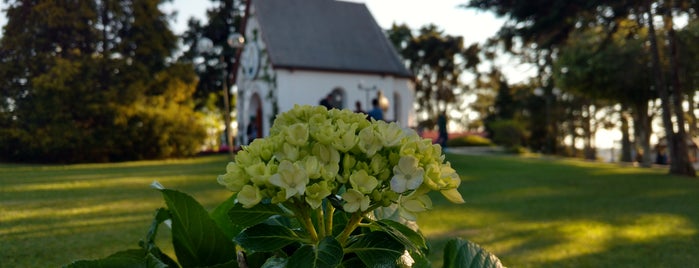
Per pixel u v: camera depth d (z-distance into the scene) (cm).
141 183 875
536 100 3334
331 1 2678
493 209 595
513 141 3253
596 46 1783
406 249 110
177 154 2242
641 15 1188
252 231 108
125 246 376
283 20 2458
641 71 1681
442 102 5175
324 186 89
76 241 391
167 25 2291
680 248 384
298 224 139
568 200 681
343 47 2461
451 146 3553
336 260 96
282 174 89
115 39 2211
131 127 2034
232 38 1900
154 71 2262
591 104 3062
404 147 97
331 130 96
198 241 128
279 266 102
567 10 1174
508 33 1316
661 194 751
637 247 388
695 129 2434
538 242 406
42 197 677
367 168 95
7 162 1983
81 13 2069
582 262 341
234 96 3438
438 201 664
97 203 614
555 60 2019
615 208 606
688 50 1595
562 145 3631
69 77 1920
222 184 96
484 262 132
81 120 2036
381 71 2422
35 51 2038
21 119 1931
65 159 2027
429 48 4497
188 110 2309
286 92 2258
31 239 397
